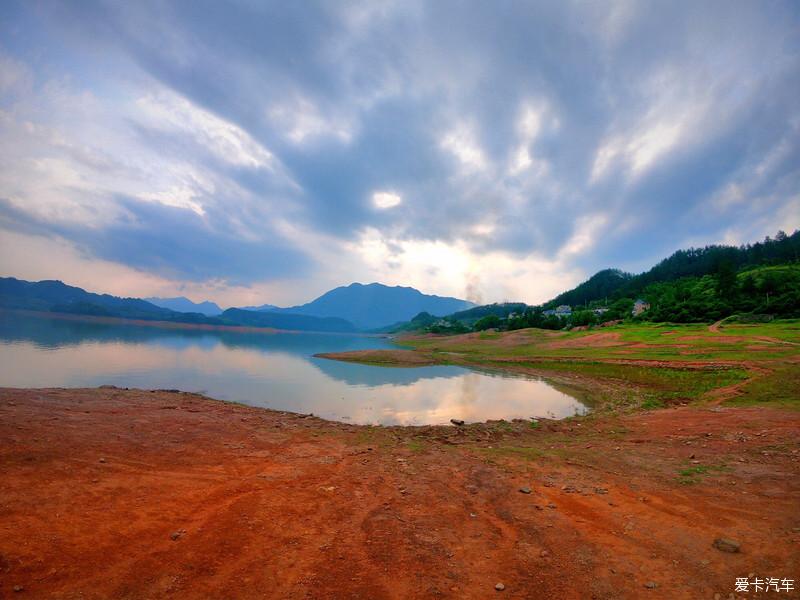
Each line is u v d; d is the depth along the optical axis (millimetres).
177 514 6555
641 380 28406
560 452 11273
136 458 9109
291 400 21672
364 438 13031
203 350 52844
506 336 80562
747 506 6840
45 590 4434
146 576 4805
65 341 49719
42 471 7656
